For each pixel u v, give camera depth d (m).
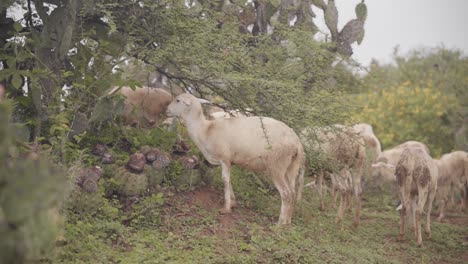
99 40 8.17
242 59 8.99
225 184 8.38
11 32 7.68
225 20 9.36
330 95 9.24
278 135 8.18
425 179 9.23
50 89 7.79
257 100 9.16
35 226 3.83
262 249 7.25
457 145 16.30
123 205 7.79
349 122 9.69
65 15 7.58
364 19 10.51
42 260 5.29
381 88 22.42
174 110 8.41
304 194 11.31
